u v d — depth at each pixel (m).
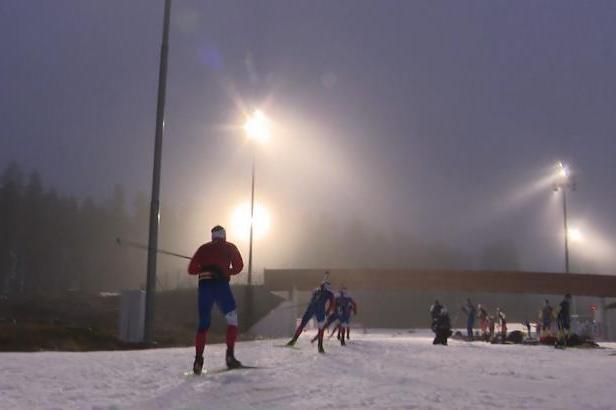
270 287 36.25
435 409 4.87
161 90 15.43
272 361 8.52
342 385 6.11
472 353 13.12
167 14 15.79
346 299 16.33
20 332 13.37
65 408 4.70
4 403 4.88
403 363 9.19
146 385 5.91
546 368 9.38
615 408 5.24
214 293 7.15
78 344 13.58
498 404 5.28
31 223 69.31
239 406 4.94
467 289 39.25
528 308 77.62
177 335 18.38
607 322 38.50
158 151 15.23
